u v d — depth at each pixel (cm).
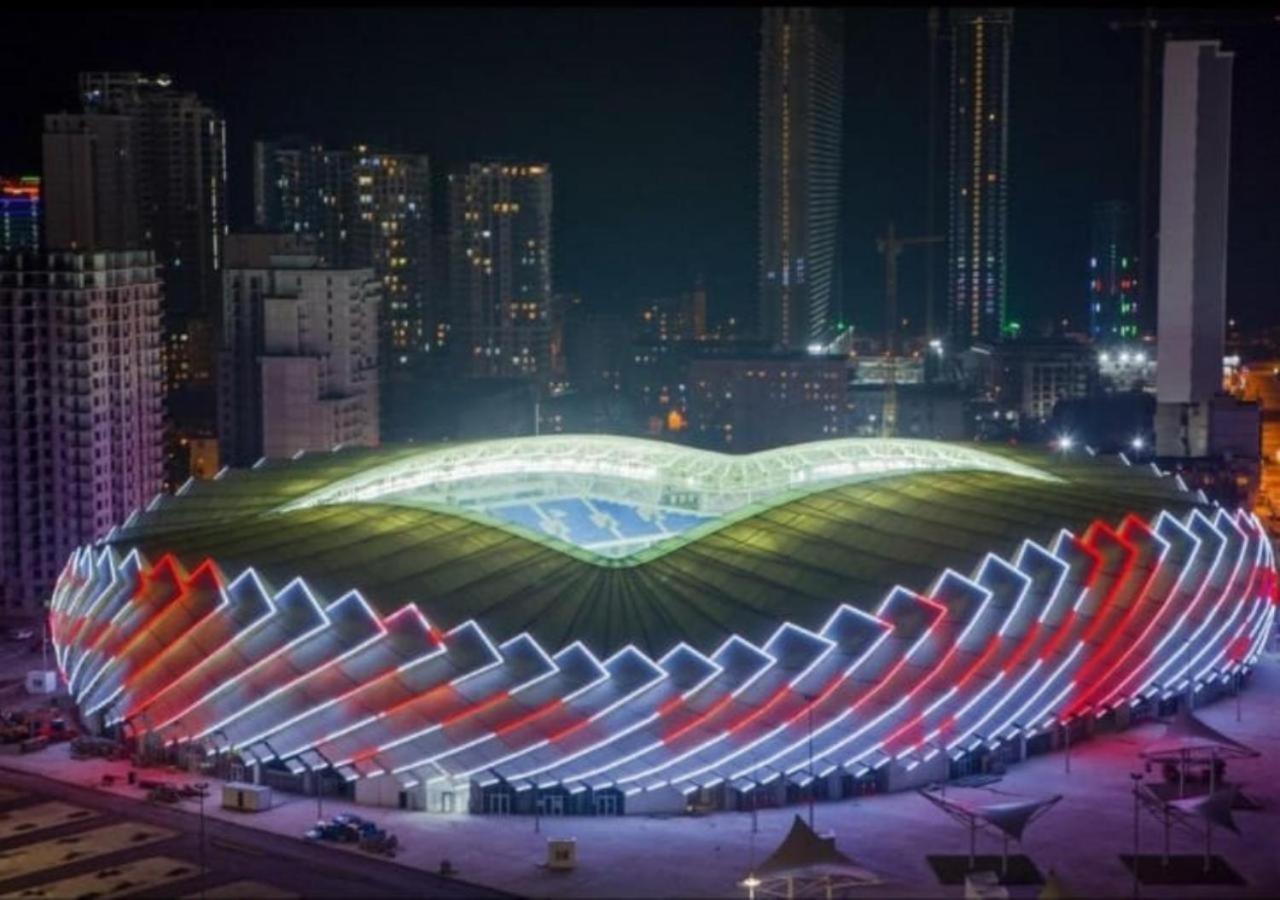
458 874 19938
